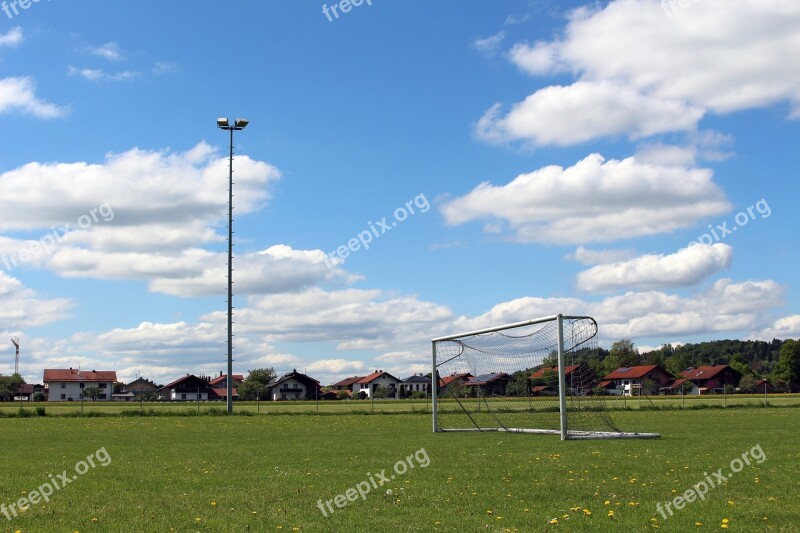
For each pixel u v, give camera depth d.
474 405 56.03
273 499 15.55
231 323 62.06
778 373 161.62
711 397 105.25
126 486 17.59
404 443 29.25
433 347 39.09
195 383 160.38
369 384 186.62
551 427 38.84
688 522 12.84
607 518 13.21
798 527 12.45
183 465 21.86
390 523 12.98
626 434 31.27
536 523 12.85
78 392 166.75
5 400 157.88
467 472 19.38
